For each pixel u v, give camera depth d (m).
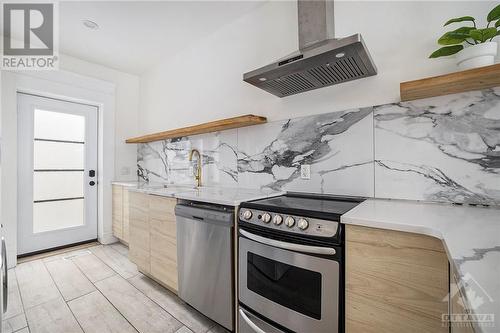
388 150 1.43
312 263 1.07
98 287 2.06
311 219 1.09
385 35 1.45
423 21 1.33
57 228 2.96
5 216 2.40
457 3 1.24
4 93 2.43
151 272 2.10
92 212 3.26
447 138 1.25
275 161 1.96
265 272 1.26
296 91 1.73
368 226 0.94
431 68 1.31
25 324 1.57
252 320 1.30
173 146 2.98
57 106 2.96
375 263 0.93
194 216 1.63
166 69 3.12
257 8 2.11
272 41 2.00
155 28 2.41
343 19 1.59
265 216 1.24
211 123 2.11
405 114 1.38
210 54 2.53
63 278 2.22
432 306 0.81
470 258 0.57
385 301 0.91
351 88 1.57
